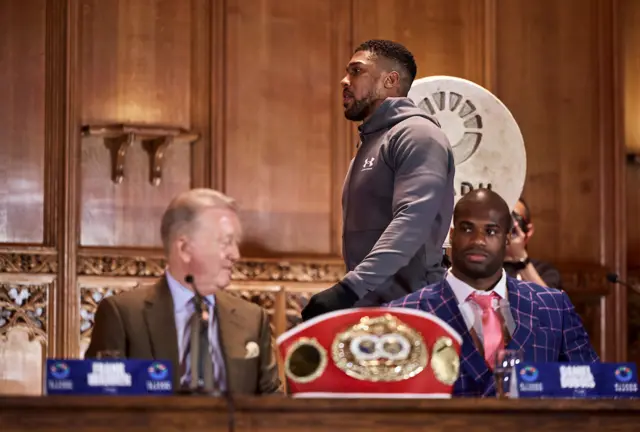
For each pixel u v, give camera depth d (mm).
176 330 3605
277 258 7297
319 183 7461
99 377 3104
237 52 7371
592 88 8039
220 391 3381
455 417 3059
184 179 7258
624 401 3203
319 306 4062
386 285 4301
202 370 3469
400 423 3020
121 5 7180
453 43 7742
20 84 6969
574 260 7926
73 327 6836
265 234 7336
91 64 7094
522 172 5254
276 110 7422
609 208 7984
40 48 7023
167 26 7262
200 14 7328
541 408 3139
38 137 6969
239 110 7355
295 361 3133
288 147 7426
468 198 4012
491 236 3963
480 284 3992
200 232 3613
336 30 7559
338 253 7445
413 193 4207
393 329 3178
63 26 7035
